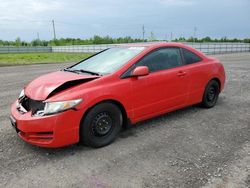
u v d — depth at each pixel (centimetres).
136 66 443
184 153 386
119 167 350
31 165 362
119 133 463
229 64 1625
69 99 368
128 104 430
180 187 304
